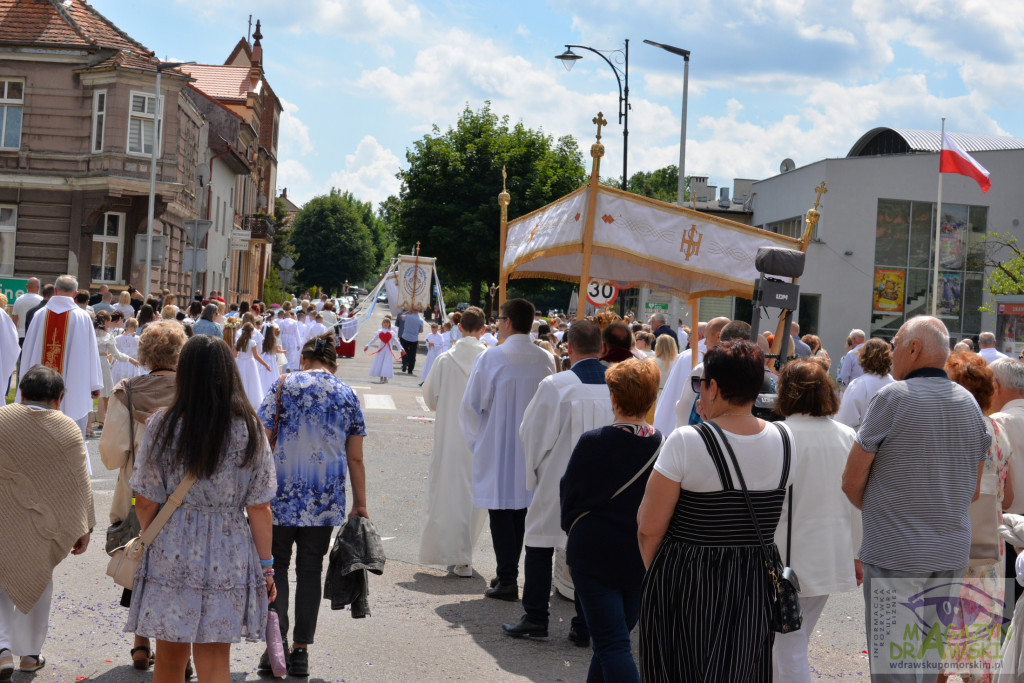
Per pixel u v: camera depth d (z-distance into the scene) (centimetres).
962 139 4456
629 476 465
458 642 620
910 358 470
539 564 631
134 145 3256
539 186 5459
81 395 1118
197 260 2148
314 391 548
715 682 368
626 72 2867
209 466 409
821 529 463
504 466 716
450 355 794
